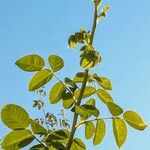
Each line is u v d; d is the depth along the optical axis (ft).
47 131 0.95
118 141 1.01
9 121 0.92
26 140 0.93
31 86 1.02
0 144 0.93
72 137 0.96
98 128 1.02
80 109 0.97
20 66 1.01
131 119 1.01
